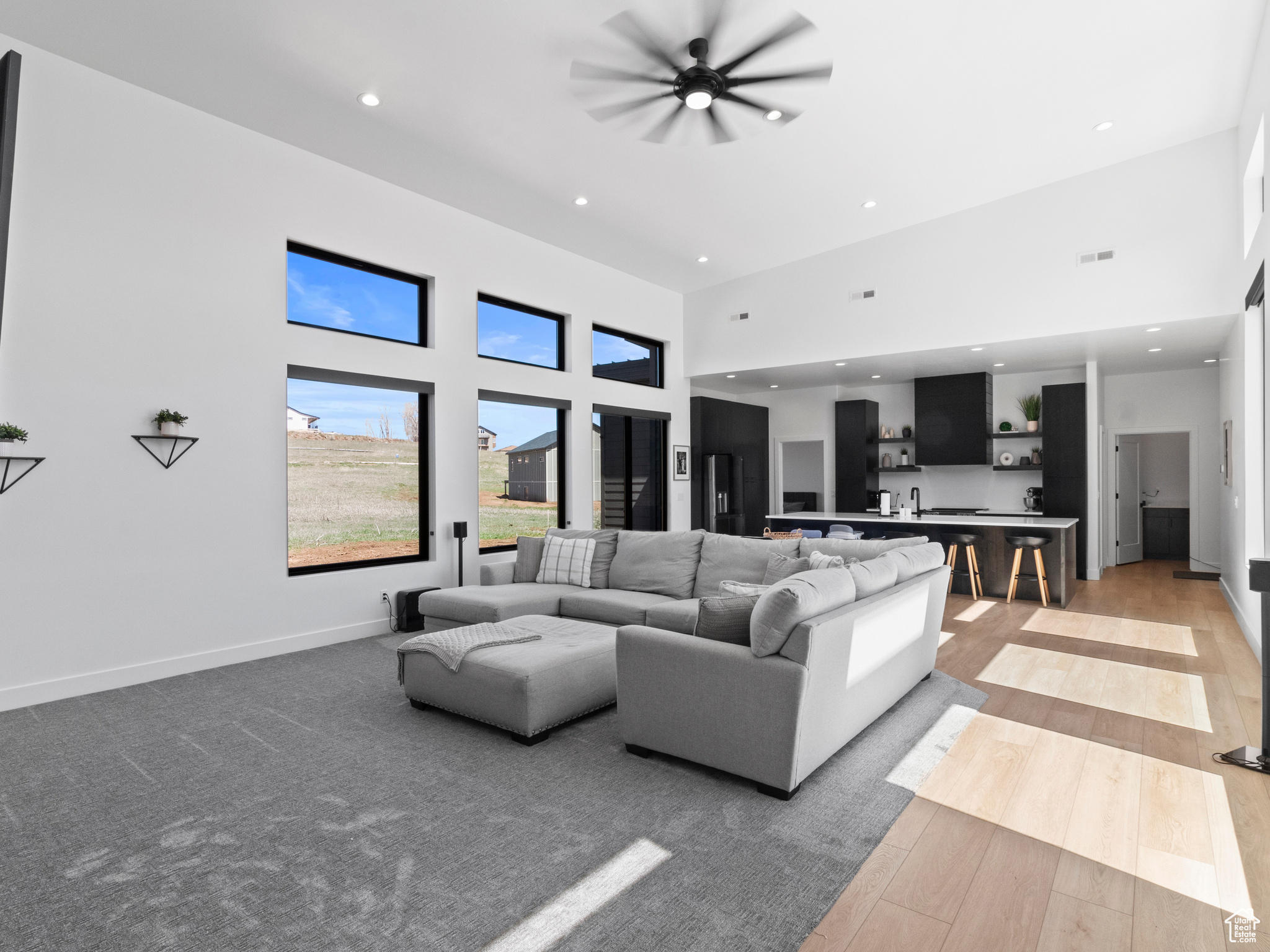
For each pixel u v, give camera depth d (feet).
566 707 10.48
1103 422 29.37
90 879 6.73
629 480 26.13
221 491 14.52
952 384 27.68
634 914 6.17
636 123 11.61
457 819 7.87
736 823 7.78
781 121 11.48
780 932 5.94
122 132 13.16
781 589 8.33
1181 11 12.16
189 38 11.87
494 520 21.06
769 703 8.30
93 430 12.78
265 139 15.30
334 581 16.58
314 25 11.55
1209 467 27.14
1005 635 16.94
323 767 9.33
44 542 12.21
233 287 14.74
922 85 13.96
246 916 6.15
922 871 6.88
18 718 11.28
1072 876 6.79
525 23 11.51
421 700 11.44
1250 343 16.58
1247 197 16.14
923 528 23.22
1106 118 15.90
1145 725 10.84
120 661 13.08
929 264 21.75
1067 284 19.34
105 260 12.94
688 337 28.14
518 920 6.09
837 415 31.19
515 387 21.18
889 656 10.83
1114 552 29.76
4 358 11.78
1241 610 17.63
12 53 11.19
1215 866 6.95
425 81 13.23
